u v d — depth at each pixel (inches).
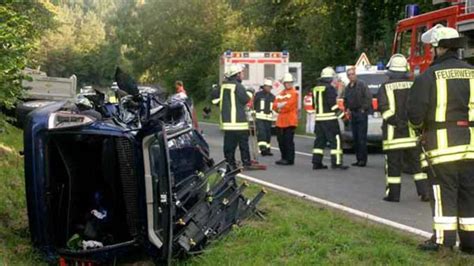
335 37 1190.9
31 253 228.7
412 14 544.1
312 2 1170.6
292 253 230.1
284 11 1347.2
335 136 462.3
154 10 1823.3
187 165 252.2
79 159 226.5
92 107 234.1
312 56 1248.8
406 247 234.4
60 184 224.5
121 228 225.0
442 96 221.1
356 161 498.9
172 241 214.5
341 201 335.6
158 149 215.9
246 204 280.2
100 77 3031.5
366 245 236.7
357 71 586.9
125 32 1911.9
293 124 486.0
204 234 234.4
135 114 230.7
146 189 214.4
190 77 1754.4
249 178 418.9
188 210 234.4
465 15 438.6
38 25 853.8
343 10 1131.3
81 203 228.7
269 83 548.1
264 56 889.5
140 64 1894.7
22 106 422.9
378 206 323.0
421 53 508.4
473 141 221.5
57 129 215.5
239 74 439.8
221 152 576.7
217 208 250.2
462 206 223.9
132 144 215.2
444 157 219.9
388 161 335.3
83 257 219.1
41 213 220.1
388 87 331.0
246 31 1571.1
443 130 221.1
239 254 230.2
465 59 441.7
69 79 725.9
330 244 235.9
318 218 280.1
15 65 230.8
